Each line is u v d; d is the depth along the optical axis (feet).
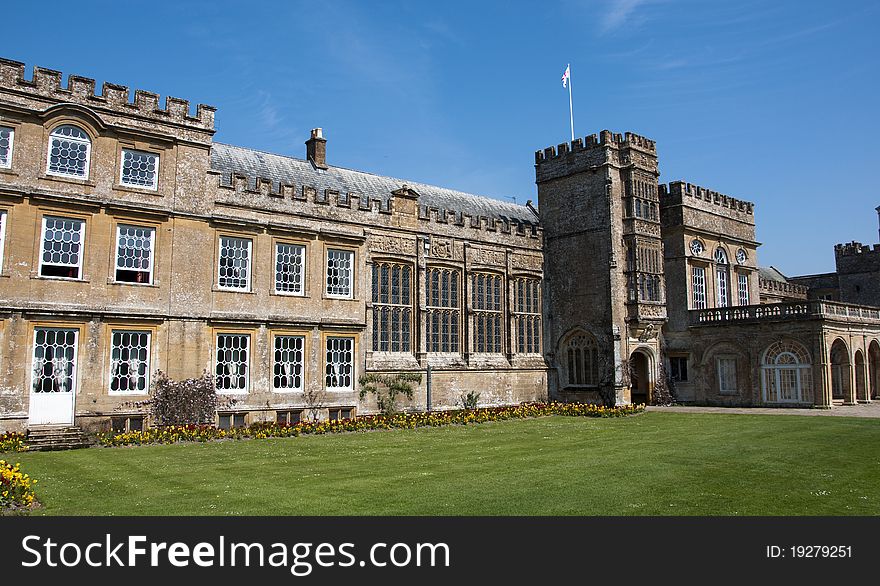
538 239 133.39
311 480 48.26
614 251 124.47
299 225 97.66
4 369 72.23
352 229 104.32
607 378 122.62
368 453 62.75
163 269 84.43
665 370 132.67
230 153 103.19
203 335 86.58
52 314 75.31
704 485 45.19
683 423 89.66
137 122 84.07
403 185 126.11
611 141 127.65
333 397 98.12
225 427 87.15
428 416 93.40
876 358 134.10
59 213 77.61
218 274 89.25
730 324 126.82
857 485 45.21
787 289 185.78
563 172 133.39
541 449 64.90
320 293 98.99
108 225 80.74
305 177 109.81
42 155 77.00
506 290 126.41
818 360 113.70
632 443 68.59
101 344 78.43
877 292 184.65
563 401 129.80
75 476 50.14
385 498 41.78
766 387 121.49
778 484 45.52
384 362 105.50
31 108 76.33
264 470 52.85
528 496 42.01
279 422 85.05
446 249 117.39
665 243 138.72
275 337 93.71
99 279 79.46
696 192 140.87
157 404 80.79
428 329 113.91
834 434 73.36
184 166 87.56
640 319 123.44
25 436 69.15
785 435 73.10
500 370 122.11
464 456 60.44
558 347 131.64
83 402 76.48
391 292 109.19
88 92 80.74
